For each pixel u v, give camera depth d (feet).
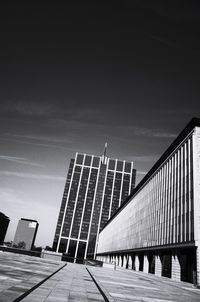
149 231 193.57
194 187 122.52
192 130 134.51
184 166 140.46
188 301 50.24
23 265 76.95
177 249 134.51
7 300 26.09
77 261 209.46
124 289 55.01
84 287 48.49
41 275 55.83
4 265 67.26
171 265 140.05
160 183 181.88
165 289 71.46
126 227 291.17
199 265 107.55
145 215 213.66
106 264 180.34
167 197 162.50
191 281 114.21
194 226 115.55
